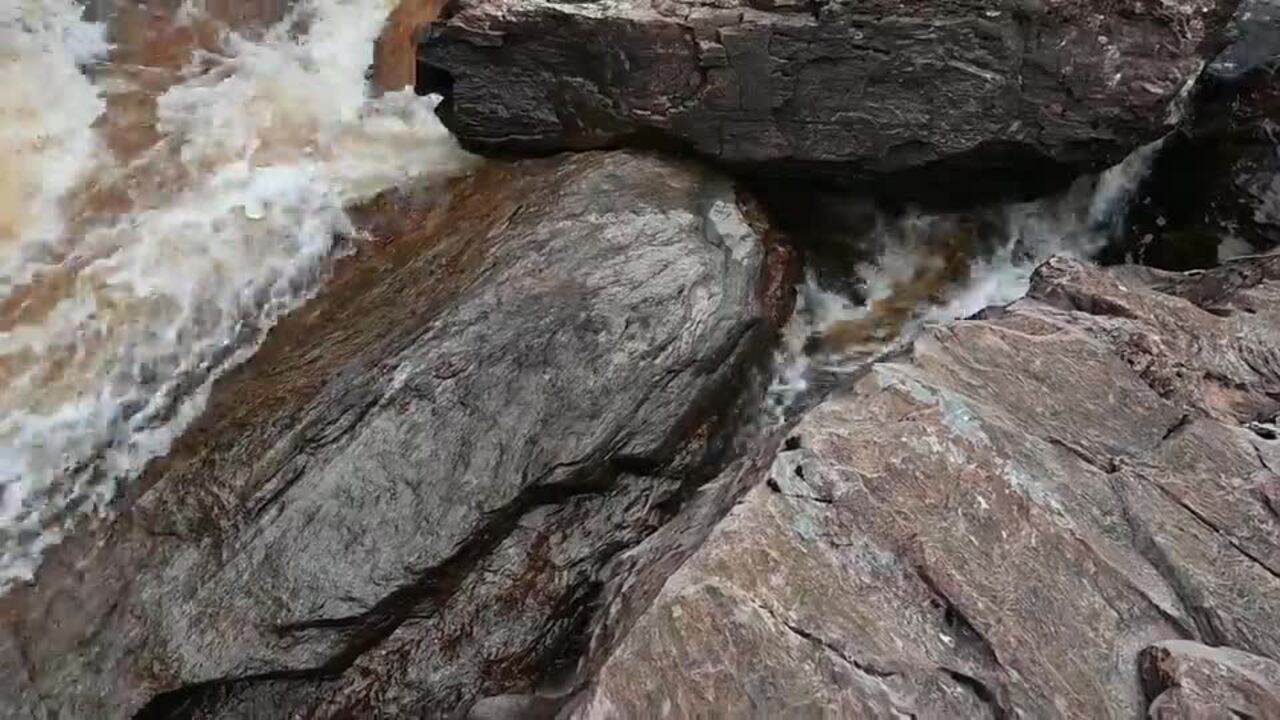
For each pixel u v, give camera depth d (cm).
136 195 822
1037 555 559
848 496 578
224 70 912
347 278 802
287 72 924
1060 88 766
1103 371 659
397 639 657
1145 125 779
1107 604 546
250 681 638
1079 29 746
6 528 688
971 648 531
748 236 795
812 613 532
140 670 625
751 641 519
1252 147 875
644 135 831
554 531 688
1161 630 542
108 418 731
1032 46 755
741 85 794
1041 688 516
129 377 745
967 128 790
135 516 687
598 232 762
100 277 774
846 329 854
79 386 736
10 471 702
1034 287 752
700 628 523
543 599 670
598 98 823
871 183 856
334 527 657
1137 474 605
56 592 662
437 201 845
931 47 764
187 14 924
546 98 837
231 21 936
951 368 662
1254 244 858
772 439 683
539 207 789
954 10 755
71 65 880
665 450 707
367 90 925
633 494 706
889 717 498
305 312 789
